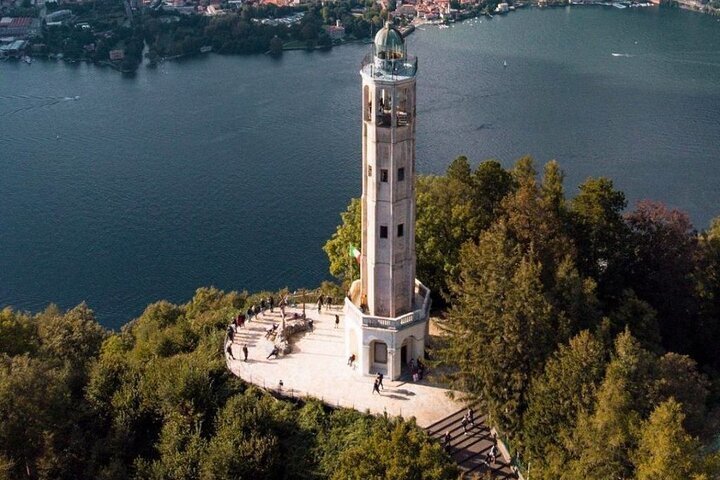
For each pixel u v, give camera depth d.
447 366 88.94
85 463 79.69
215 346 94.81
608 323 76.06
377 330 84.56
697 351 101.06
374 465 66.81
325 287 115.31
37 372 80.25
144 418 83.44
